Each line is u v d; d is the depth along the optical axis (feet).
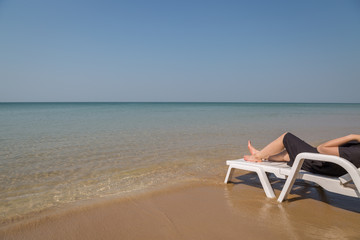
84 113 97.04
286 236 7.96
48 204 10.91
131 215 9.74
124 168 16.98
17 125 45.21
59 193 12.30
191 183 13.93
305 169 10.74
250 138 30.30
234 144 26.20
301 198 11.51
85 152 21.91
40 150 22.59
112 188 13.05
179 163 18.42
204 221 9.14
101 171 16.22
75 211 10.11
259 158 12.78
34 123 49.67
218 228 8.57
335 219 9.21
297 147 10.93
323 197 11.62
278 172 11.21
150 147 24.36
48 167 17.10
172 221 9.15
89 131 36.40
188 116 78.02
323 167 9.90
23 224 8.95
